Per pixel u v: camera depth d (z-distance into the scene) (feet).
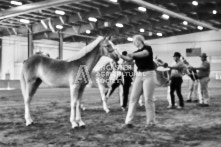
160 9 65.62
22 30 84.07
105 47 19.61
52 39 100.32
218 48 102.73
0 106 32.89
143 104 34.12
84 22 81.46
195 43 107.14
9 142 15.53
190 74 38.19
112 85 28.94
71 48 109.50
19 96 48.14
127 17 77.25
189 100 39.60
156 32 100.37
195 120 23.34
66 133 17.80
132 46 112.57
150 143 15.40
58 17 74.23
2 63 90.99
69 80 19.34
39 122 21.89
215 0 58.80
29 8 56.49
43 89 63.16
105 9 67.92
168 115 26.21
